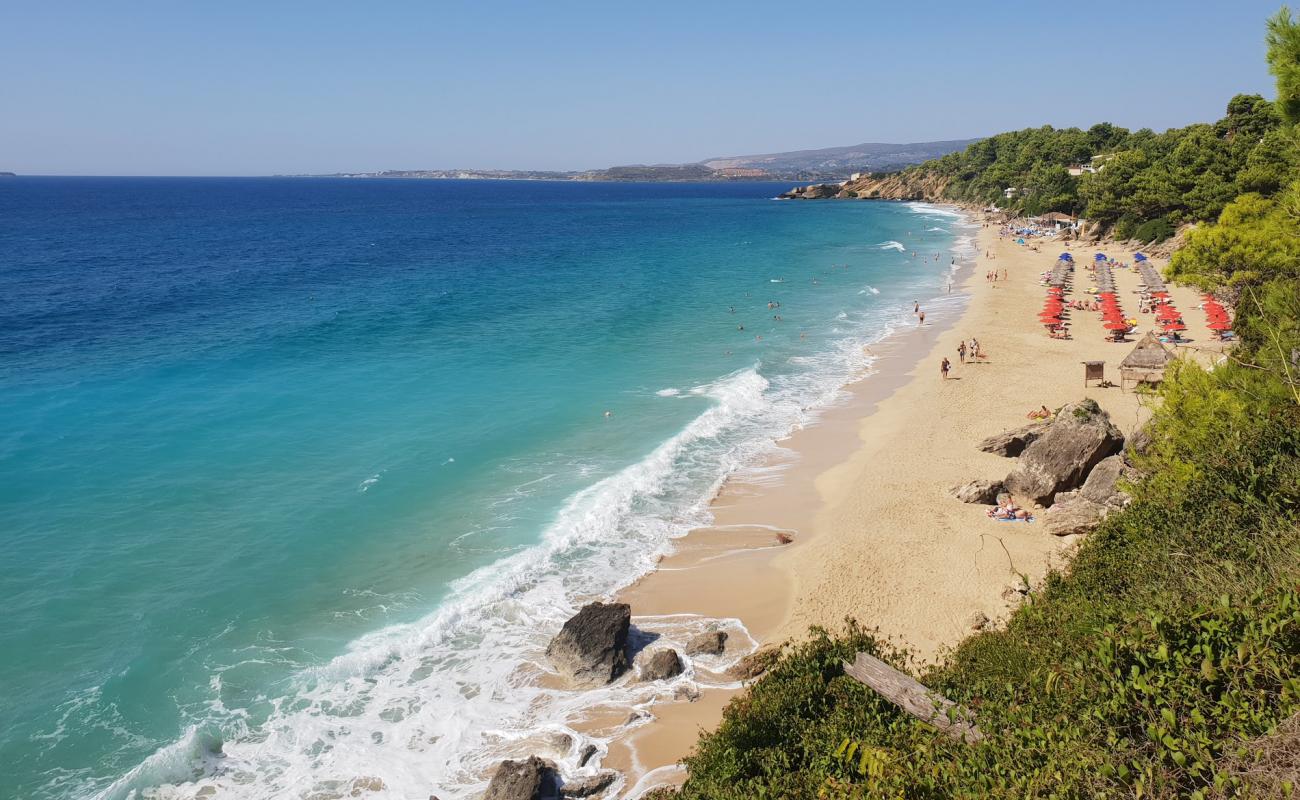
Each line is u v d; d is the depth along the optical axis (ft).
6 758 53.21
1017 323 188.44
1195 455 55.31
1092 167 475.72
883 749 31.22
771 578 77.92
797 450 110.73
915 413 123.85
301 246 369.91
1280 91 47.24
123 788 51.60
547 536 84.94
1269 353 55.83
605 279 265.75
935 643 65.41
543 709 60.64
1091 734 25.50
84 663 62.69
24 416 115.44
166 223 495.00
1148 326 180.24
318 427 115.14
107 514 86.33
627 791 52.65
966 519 87.04
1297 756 20.74
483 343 169.07
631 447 110.32
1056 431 90.79
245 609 70.64
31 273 257.34
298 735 57.16
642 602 74.64
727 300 223.92
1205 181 268.21
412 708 60.34
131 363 146.20
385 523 86.89
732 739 44.27
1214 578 38.50
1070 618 42.91
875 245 369.91
